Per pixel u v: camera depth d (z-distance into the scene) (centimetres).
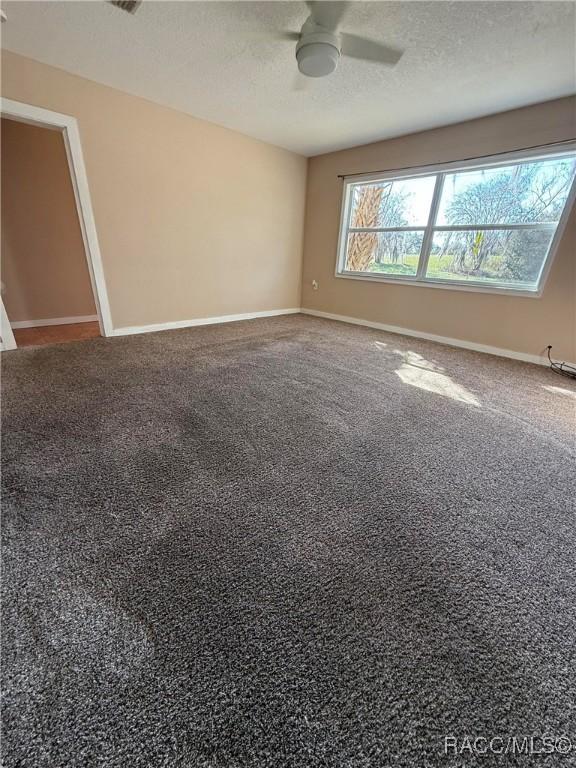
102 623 88
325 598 97
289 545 114
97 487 137
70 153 294
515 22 195
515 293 335
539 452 175
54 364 277
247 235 452
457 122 335
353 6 186
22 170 379
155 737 67
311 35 202
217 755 65
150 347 334
